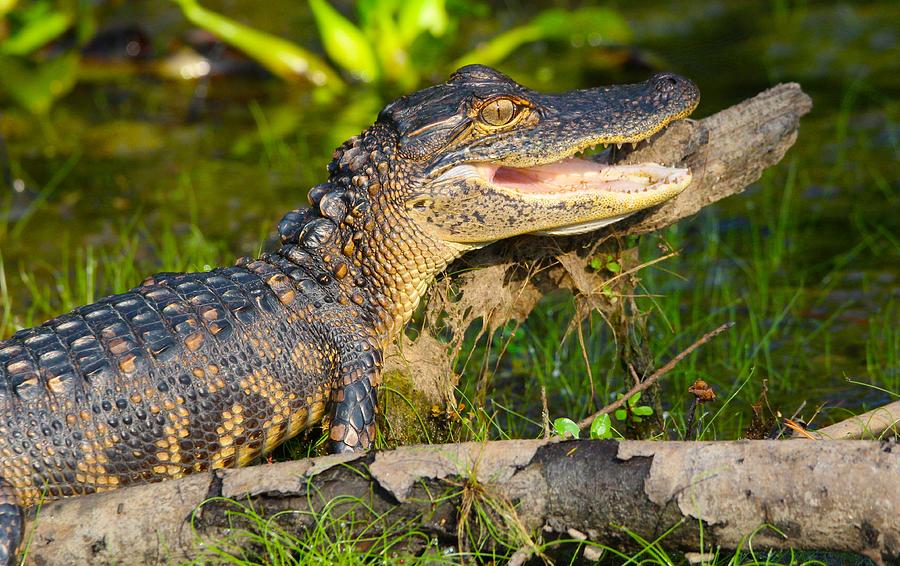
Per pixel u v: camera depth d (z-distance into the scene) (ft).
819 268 41.42
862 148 51.85
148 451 25.00
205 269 30.73
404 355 29.63
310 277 27.76
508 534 21.49
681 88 28.91
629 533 20.90
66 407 24.29
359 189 28.04
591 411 31.78
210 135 57.11
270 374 26.25
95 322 25.59
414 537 22.03
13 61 61.46
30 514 22.59
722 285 40.57
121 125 58.65
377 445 28.27
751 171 29.25
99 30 65.87
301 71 63.31
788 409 31.83
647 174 28.50
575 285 30.19
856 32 67.10
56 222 47.19
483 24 71.97
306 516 21.80
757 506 19.95
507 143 27.96
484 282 29.94
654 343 35.45
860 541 19.44
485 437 26.50
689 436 27.45
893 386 32.71
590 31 61.62
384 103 60.49
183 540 21.70
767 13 71.82
